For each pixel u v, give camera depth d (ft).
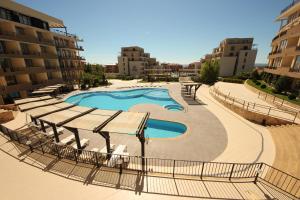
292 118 49.75
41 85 102.47
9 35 81.61
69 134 46.96
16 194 21.84
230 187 23.95
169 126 59.00
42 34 112.06
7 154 31.78
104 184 23.80
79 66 159.94
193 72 349.00
